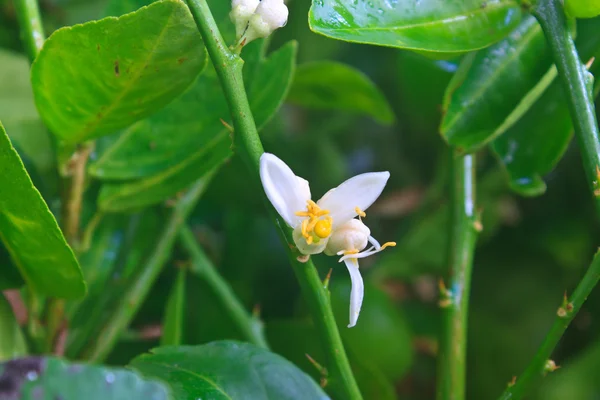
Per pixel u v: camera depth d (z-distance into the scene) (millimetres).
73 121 293
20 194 265
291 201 257
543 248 435
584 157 275
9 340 310
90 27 266
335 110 507
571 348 416
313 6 269
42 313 319
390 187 508
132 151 323
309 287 265
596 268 268
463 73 308
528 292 432
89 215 361
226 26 322
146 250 332
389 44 273
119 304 325
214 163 312
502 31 290
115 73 277
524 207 445
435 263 448
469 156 319
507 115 308
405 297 469
